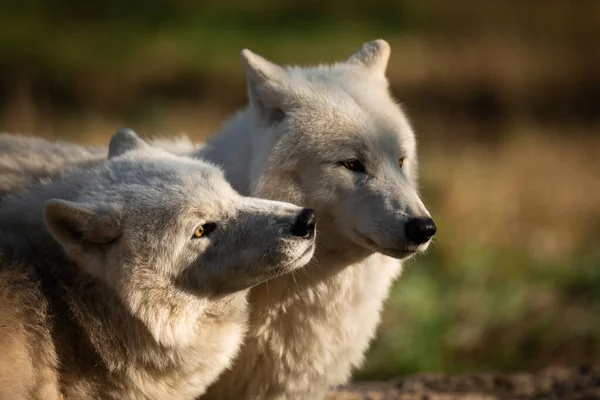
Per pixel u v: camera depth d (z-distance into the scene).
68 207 7.39
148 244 7.62
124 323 7.78
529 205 21.41
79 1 42.44
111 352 7.79
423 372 13.90
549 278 17.06
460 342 14.85
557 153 28.09
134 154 8.34
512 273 17.11
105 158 9.85
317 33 42.31
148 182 7.84
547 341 15.11
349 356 9.40
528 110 34.28
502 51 41.56
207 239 7.80
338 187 8.61
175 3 44.75
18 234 8.00
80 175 8.28
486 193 21.22
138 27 40.91
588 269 17.27
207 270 7.79
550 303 16.25
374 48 9.88
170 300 7.71
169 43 38.47
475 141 29.44
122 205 7.66
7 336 7.27
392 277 9.55
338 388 11.57
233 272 7.79
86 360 7.79
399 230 8.26
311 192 8.65
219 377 9.03
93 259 7.63
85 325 7.75
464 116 32.88
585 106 35.22
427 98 34.66
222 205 7.84
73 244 7.55
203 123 27.75
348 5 48.81
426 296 15.84
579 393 11.64
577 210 21.45
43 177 9.38
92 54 35.34
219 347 8.12
